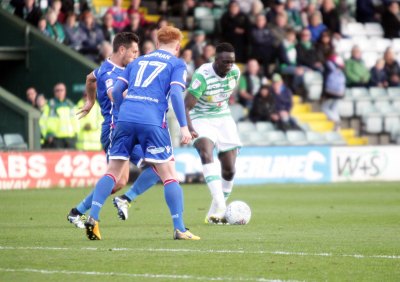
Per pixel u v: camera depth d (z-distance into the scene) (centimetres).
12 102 5431
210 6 7162
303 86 6956
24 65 6072
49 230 3042
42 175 5453
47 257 2334
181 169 5875
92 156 5647
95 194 2675
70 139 5638
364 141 7119
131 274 2069
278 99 6562
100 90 3100
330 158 6269
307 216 3662
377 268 2172
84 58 5788
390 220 3484
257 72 6725
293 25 7275
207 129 3378
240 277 2033
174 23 7125
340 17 7700
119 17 6375
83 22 6247
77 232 2970
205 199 4650
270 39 6831
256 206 4209
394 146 6450
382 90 7300
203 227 3175
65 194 4906
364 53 7631
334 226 3231
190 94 3322
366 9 7812
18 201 4422
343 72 7250
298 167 6184
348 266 2200
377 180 6391
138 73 2684
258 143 6412
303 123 6806
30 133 5431
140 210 3962
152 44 5897
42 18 6153
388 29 7731
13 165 5344
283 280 1995
